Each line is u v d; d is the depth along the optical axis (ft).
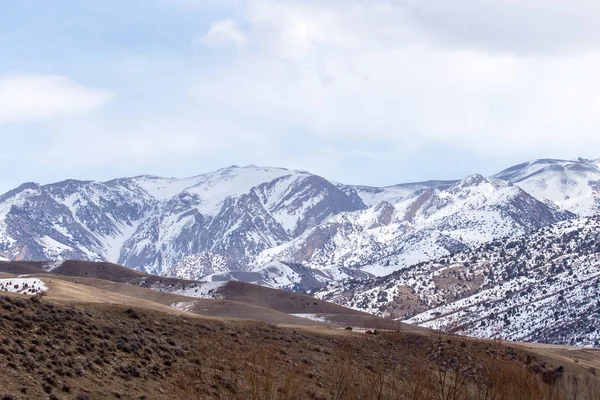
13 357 140.67
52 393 133.39
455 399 165.27
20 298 173.06
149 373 160.56
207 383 161.58
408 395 171.83
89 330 168.66
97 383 146.72
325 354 213.66
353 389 170.50
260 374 161.99
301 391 166.09
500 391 171.22
